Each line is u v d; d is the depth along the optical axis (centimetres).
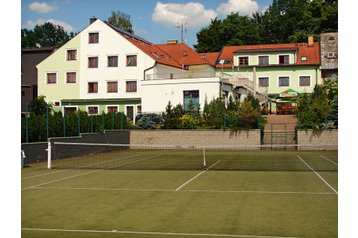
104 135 2841
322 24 6188
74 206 985
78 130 2606
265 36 7181
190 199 1062
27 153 2045
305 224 791
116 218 856
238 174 1573
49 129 2317
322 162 2016
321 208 938
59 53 4694
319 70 4838
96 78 4562
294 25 6975
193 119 3133
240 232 738
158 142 3108
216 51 6844
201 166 1886
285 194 1123
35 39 9294
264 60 5081
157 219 845
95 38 4578
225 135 2966
